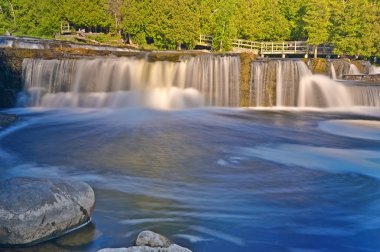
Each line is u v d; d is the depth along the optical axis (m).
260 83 24.42
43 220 7.30
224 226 8.38
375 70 27.53
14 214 7.13
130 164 12.30
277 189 10.60
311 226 8.57
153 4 39.53
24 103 22.14
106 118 19.64
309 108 24.47
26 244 7.15
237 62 24.09
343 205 9.70
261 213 9.09
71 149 13.83
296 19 45.81
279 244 7.80
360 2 33.78
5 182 7.69
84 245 7.30
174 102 23.38
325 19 36.28
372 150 14.81
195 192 10.16
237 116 21.25
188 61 23.72
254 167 12.45
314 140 16.31
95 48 27.83
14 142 14.49
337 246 7.81
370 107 24.25
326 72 25.44
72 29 46.94
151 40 44.28
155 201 9.46
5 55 22.02
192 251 7.38
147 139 15.59
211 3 43.78
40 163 12.16
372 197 10.23
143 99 23.17
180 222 8.45
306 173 12.00
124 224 8.19
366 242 7.99
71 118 19.42
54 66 22.38
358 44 33.38
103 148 14.07
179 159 13.02
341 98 24.53
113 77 23.03
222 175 11.59
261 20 44.47
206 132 17.19
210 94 23.98
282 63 24.47
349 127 19.05
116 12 43.78
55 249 7.12
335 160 13.39
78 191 8.08
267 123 19.56
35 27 40.56
